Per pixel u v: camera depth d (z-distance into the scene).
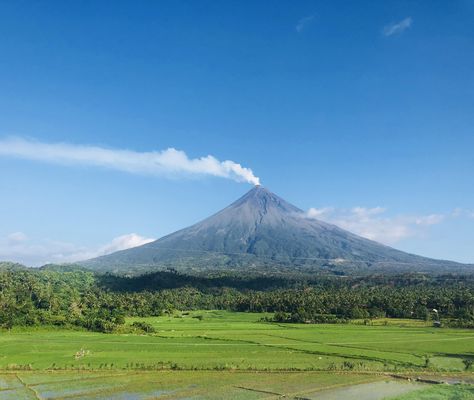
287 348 120.12
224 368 93.88
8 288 183.38
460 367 97.38
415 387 81.06
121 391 76.75
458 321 171.88
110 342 126.12
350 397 74.31
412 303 198.62
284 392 77.06
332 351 115.69
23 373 89.25
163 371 92.06
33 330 143.62
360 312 191.38
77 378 85.62
